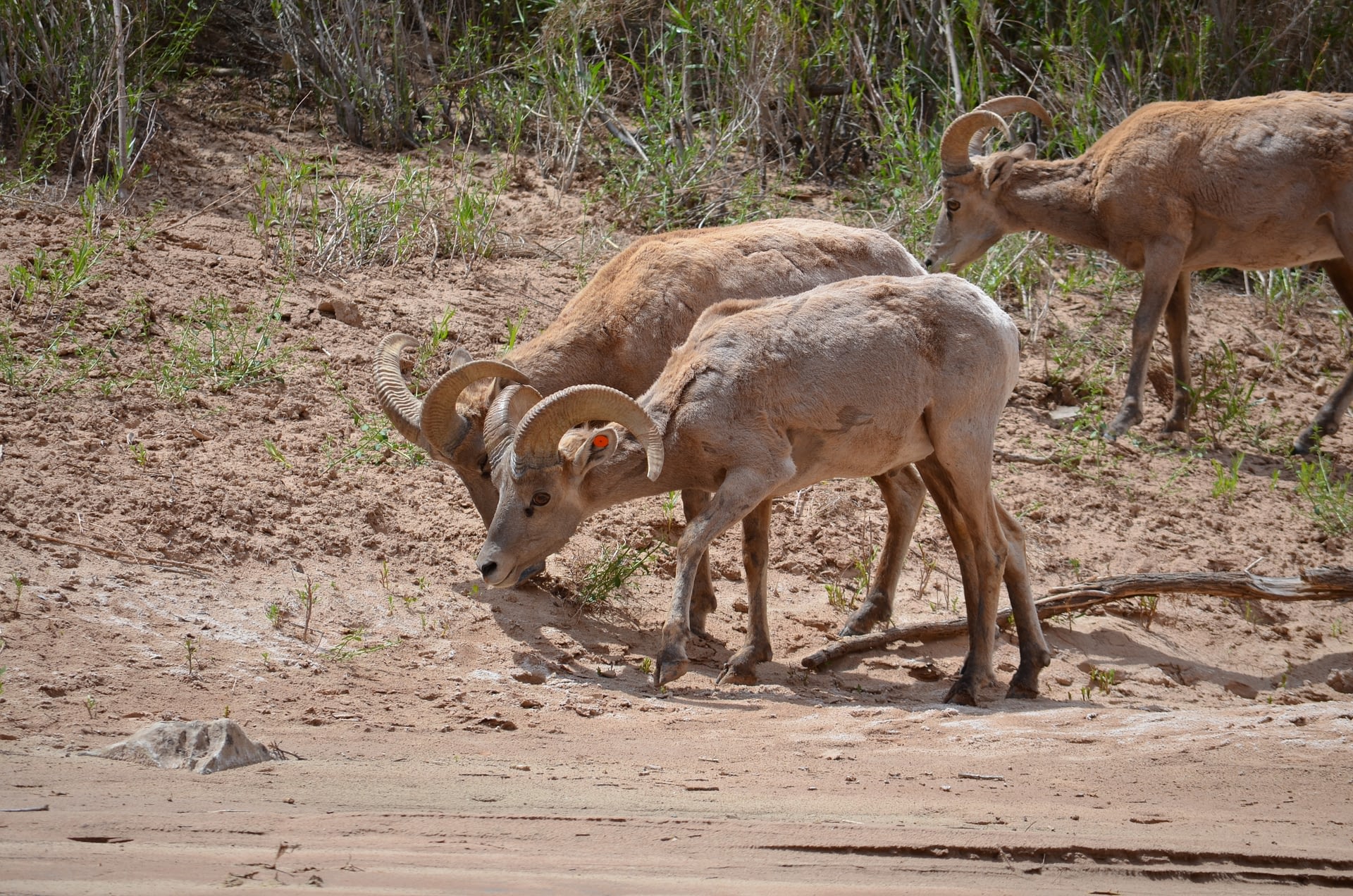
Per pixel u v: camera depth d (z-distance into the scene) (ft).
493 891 24.20
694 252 61.82
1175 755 43.75
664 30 114.01
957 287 55.36
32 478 59.62
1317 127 85.05
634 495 56.24
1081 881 28.91
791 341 53.72
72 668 47.09
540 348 60.85
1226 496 81.76
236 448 66.33
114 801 31.68
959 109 108.06
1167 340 98.99
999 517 57.88
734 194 104.06
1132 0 121.08
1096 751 44.91
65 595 52.37
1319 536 79.10
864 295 54.70
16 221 81.66
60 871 23.99
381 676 52.06
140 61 98.17
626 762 42.06
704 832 31.50
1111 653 65.36
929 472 56.80
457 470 59.11
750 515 57.41
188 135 98.73
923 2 118.83
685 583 53.36
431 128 105.91
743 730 48.21
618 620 62.28
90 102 91.50
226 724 38.29
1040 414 89.15
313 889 23.63
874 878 27.99
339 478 66.28
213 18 111.86
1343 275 91.50
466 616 59.06
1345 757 43.11
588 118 108.06
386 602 58.90
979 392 54.70
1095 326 98.68
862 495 75.72
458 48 113.60
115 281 76.84
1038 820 34.86
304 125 104.17
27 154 88.69
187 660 49.80
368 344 77.66
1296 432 91.50
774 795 37.27
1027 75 118.73
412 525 64.90
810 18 116.37
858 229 64.54
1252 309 105.70
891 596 64.49
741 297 61.00
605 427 55.01
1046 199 90.94
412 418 57.88
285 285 81.30
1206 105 88.12
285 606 56.44
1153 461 85.20
